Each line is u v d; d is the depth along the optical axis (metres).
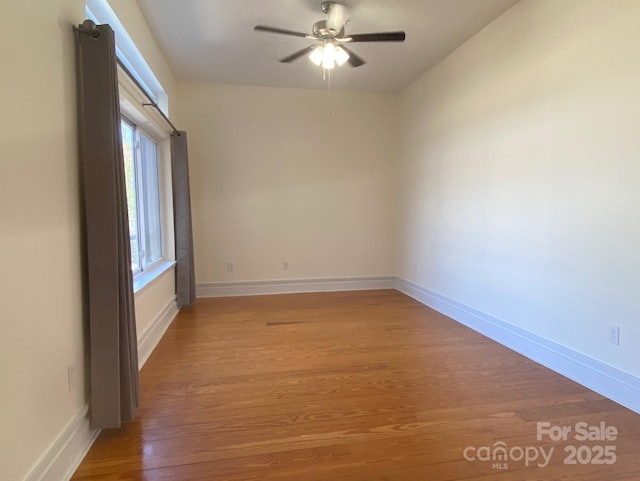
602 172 2.37
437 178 4.30
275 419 2.11
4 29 1.31
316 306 4.51
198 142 4.85
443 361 2.91
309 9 3.02
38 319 1.50
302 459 1.78
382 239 5.45
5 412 1.29
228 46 3.70
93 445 1.88
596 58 2.38
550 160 2.75
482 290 3.55
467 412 2.19
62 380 1.67
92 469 1.71
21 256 1.40
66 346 1.71
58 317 1.65
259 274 5.13
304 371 2.74
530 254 2.96
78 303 1.83
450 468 1.72
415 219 4.86
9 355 1.32
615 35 2.26
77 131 1.83
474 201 3.64
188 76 4.58
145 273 3.48
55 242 1.63
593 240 2.44
